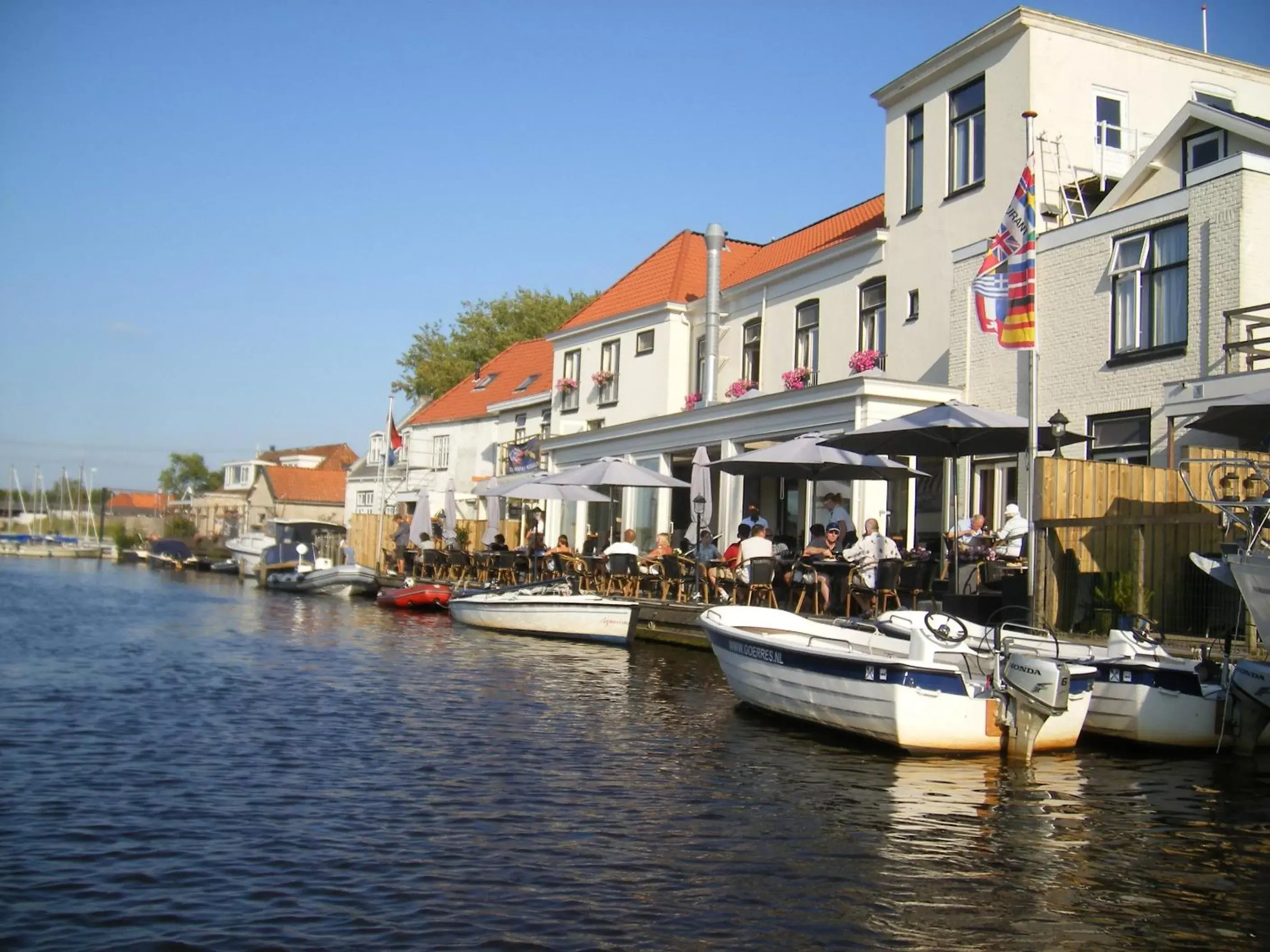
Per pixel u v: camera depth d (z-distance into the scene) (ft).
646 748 33.81
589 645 63.72
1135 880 22.06
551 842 23.82
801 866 22.56
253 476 259.80
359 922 19.10
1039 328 60.75
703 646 59.62
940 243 69.87
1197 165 57.67
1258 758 33.45
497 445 134.10
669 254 107.14
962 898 20.86
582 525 95.50
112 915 19.24
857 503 65.67
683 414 79.92
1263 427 42.60
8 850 22.58
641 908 20.01
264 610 90.74
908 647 37.58
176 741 33.68
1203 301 51.98
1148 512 47.19
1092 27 65.87
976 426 46.52
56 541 264.31
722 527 76.07
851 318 77.20
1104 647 37.06
